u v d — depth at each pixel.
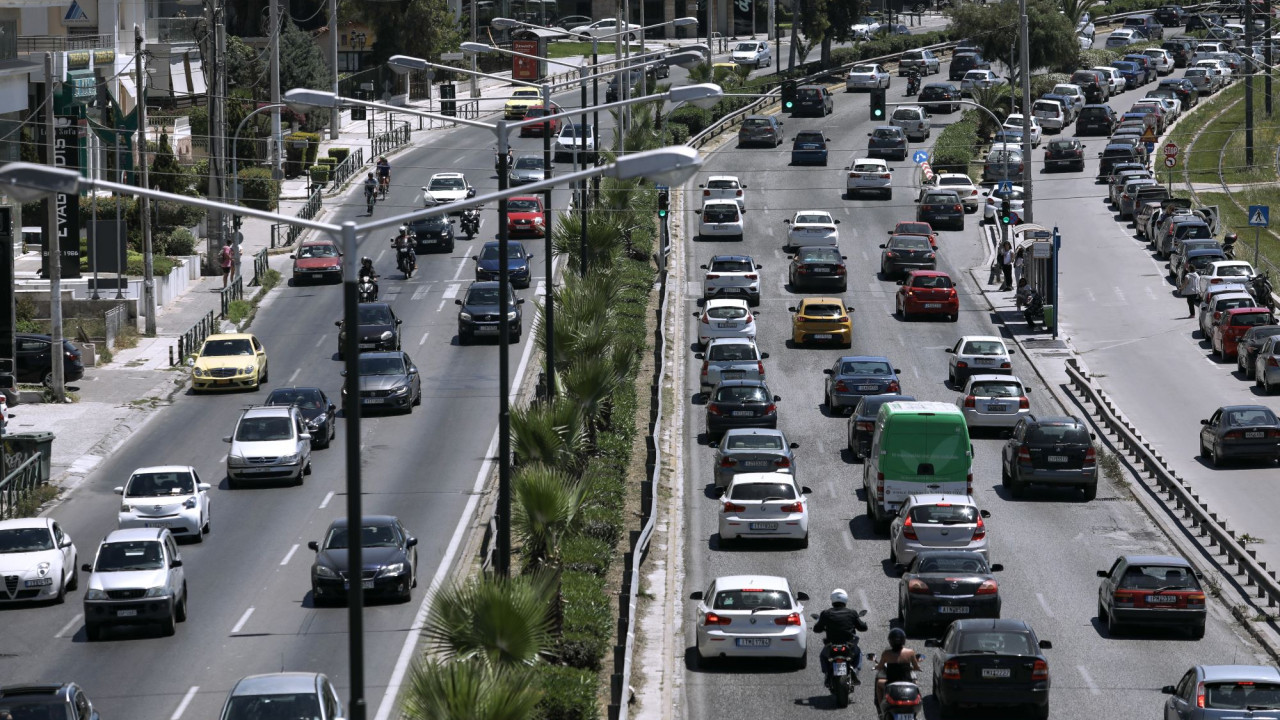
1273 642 108.62
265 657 106.06
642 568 128.00
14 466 152.12
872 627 112.31
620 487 143.50
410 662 104.75
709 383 186.88
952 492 134.50
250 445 154.25
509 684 71.50
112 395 192.12
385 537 120.38
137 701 97.38
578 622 105.62
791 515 131.50
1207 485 154.25
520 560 126.06
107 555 112.94
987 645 91.38
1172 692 88.06
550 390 140.62
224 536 138.62
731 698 98.88
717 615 103.00
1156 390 191.88
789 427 175.88
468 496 149.12
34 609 120.75
